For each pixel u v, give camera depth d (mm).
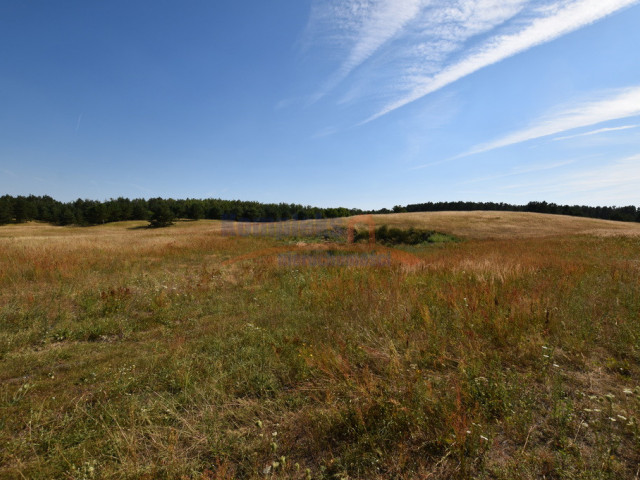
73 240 19078
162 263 12289
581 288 5766
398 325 4262
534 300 4703
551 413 2342
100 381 3268
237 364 3477
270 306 5934
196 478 1906
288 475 1962
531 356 3309
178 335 4664
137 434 2375
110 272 9836
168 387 3141
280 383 3125
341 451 2168
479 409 2385
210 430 2355
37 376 3412
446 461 1967
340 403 2637
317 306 5660
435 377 2928
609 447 2002
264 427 2453
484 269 8031
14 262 9602
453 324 4113
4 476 2000
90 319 5328
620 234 23359
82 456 2141
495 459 1995
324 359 3254
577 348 3338
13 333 4566
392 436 2207
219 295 7004
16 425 2496
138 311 5980
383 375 3084
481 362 3127
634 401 2445
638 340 3385
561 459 1910
